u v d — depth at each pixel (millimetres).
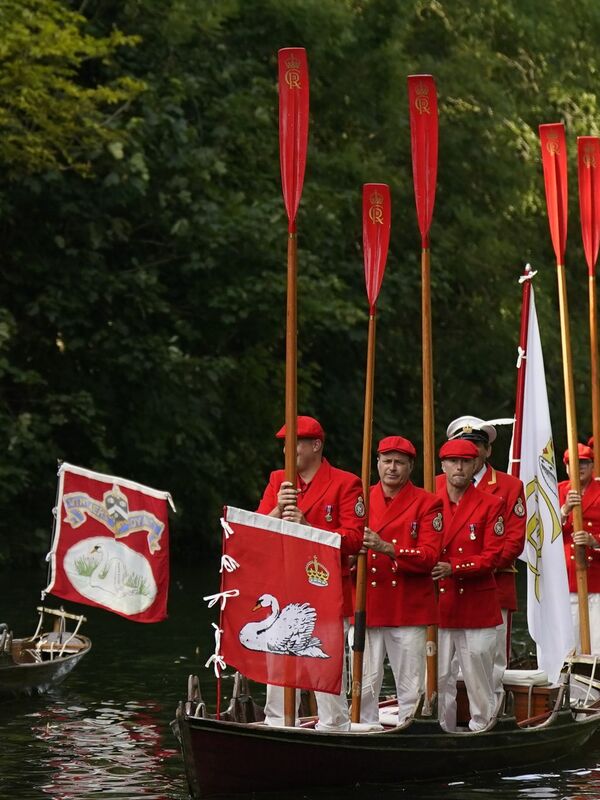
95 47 50781
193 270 57000
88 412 53406
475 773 21891
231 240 55562
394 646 22719
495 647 23297
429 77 24297
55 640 33031
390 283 65312
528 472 26031
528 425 26297
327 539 20234
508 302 69875
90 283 54156
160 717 26266
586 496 30078
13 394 55719
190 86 57781
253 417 61844
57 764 22203
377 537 21891
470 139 68688
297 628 20109
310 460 21547
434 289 66625
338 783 20562
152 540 25109
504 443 71562
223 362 56531
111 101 50969
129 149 53125
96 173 53562
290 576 20172
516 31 73062
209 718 19469
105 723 25656
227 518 20000
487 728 22062
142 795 20141
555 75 74312
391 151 68188
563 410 71312
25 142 49156
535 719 23703
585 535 28344
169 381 57094
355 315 57375
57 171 51000
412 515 22578
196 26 59188
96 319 55812
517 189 70375
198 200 56531
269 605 20078
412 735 21016
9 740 24094
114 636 36906
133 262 55219
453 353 70062
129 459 58531
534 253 72750
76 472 25531
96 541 25375
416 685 22594
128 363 54719
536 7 74188
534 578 25594
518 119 71312
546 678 25141
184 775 21359
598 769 22531
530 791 20828
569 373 28750
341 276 63625
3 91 48969
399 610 22531
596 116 73312
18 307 55312
